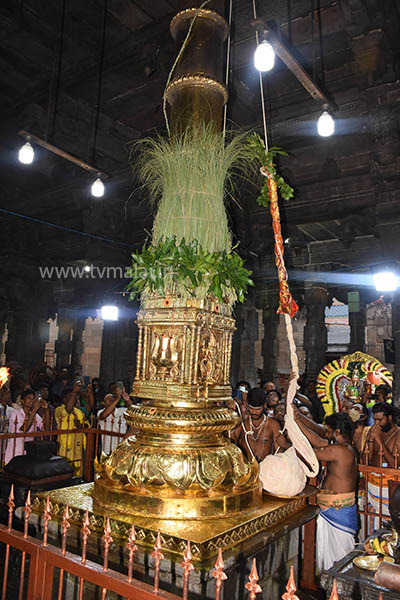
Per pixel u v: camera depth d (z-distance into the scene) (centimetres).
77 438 715
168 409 292
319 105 942
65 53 972
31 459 482
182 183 316
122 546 253
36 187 1417
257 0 787
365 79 830
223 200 339
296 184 1095
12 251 1457
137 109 1081
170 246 296
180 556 232
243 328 1334
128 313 1523
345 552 395
